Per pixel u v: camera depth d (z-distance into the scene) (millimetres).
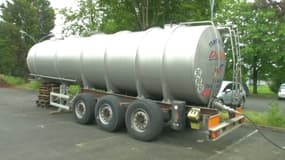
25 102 16047
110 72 9539
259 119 10852
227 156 7309
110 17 18516
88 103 10148
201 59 7848
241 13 35312
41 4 41844
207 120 7906
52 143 8039
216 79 8391
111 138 8648
